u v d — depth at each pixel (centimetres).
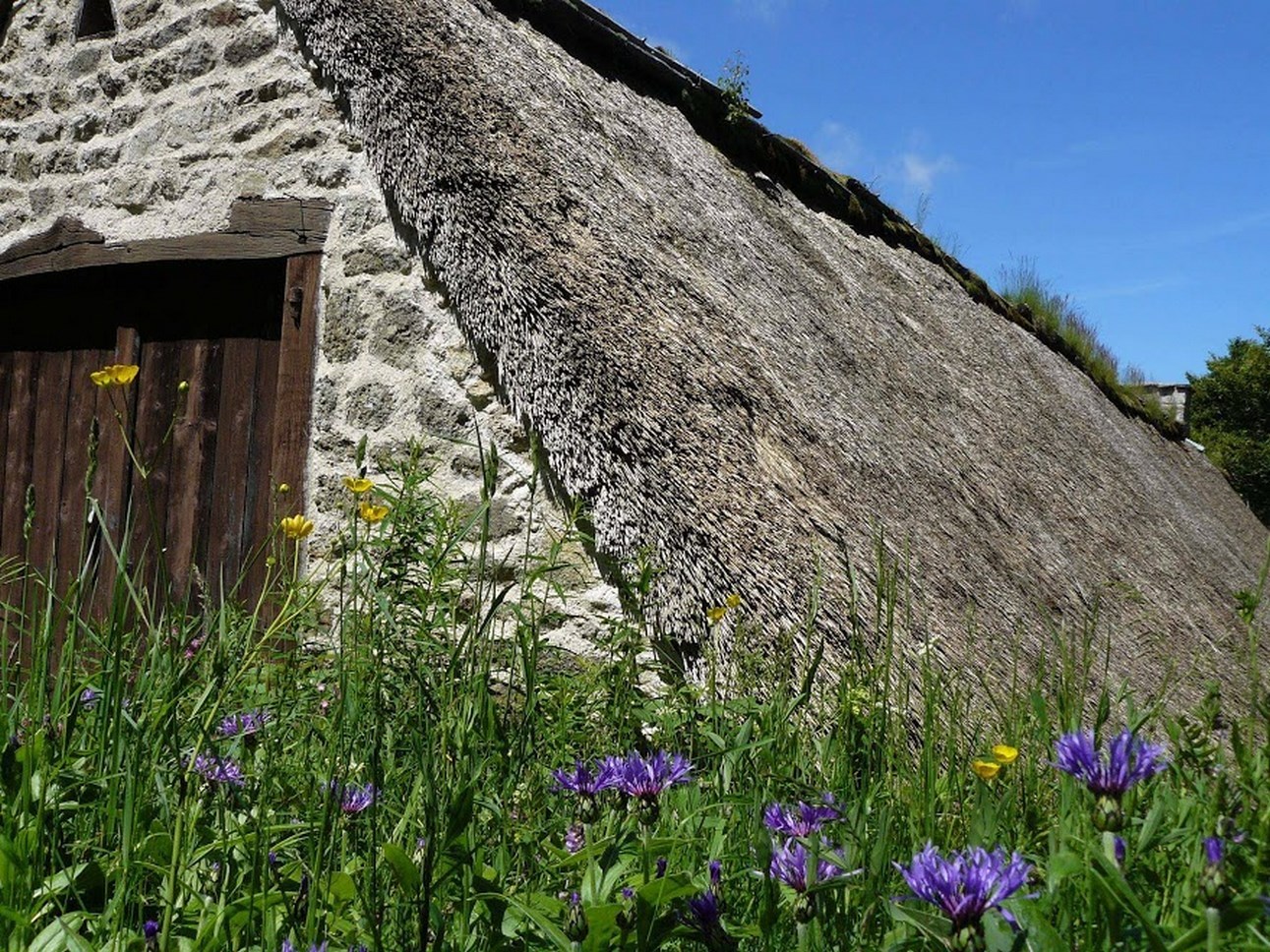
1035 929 125
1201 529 961
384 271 438
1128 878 154
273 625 221
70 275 540
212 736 200
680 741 268
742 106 754
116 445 532
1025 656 434
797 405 466
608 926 141
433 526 303
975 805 191
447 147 413
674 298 454
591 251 424
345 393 441
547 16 613
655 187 557
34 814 178
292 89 473
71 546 542
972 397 724
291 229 463
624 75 670
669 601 335
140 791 174
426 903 140
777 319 548
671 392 388
